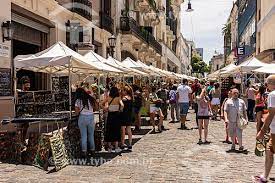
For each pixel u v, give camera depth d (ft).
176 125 57.26
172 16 212.64
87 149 32.63
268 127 21.65
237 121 34.60
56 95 47.39
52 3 55.62
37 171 27.02
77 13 65.10
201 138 40.40
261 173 26.71
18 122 30.86
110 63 49.19
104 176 25.58
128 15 100.78
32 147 29.25
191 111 88.28
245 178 25.34
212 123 60.39
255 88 64.18
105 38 83.71
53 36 58.85
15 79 40.93
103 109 37.11
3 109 40.75
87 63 34.81
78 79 58.54
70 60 32.83
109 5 87.30
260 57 98.12
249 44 141.18
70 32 63.93
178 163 29.78
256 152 24.72
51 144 27.76
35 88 56.75
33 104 41.50
